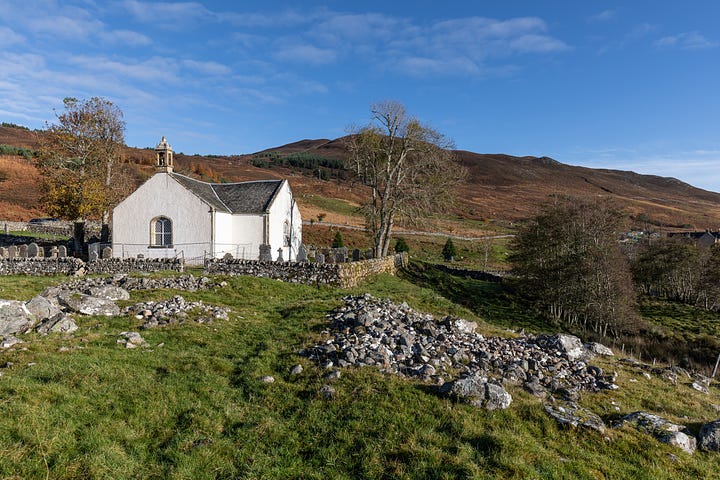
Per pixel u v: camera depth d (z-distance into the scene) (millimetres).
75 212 37562
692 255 41469
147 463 6379
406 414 8023
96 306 13922
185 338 12289
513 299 37969
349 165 40812
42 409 6926
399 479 6223
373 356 10773
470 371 10469
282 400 8688
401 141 39469
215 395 8703
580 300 31547
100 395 7934
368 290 25984
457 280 41875
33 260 25578
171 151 33188
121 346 10984
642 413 8883
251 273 25281
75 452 6176
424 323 14039
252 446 7086
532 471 6438
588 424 8000
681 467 7094
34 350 9773
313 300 18859
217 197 36094
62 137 37844
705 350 27141
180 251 31922
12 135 125688
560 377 10984
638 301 40656
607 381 11227
